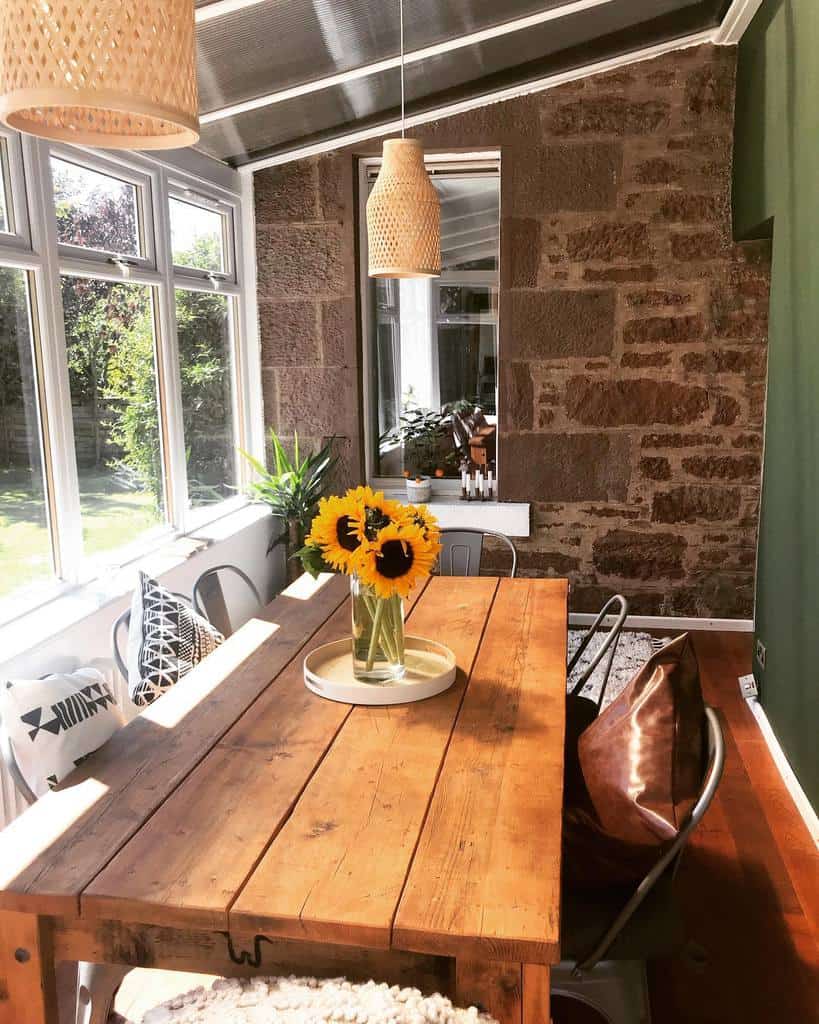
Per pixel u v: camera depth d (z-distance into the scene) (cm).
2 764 255
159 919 142
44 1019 154
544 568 524
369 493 217
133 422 386
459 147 489
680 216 481
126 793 176
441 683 224
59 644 286
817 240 309
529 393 509
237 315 509
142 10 126
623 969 176
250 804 171
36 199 303
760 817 318
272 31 324
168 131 160
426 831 160
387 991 141
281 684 231
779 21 368
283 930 138
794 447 344
